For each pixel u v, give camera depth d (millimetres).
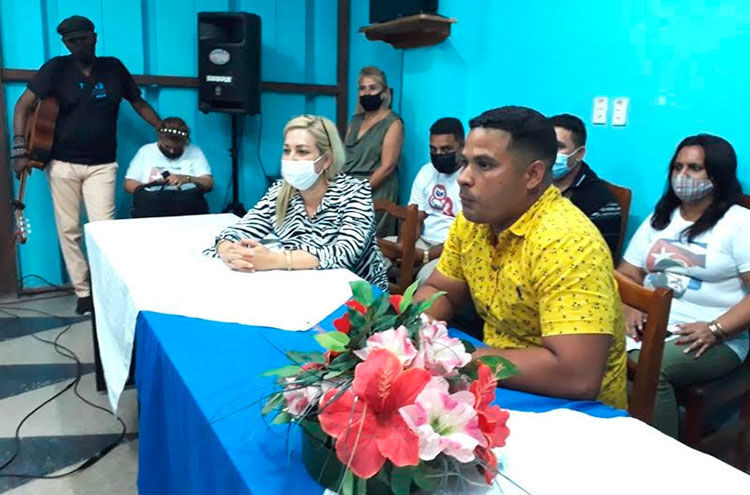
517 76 3137
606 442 915
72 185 3559
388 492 749
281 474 835
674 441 922
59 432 2277
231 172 4336
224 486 896
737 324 1887
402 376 736
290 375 828
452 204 3158
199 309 1491
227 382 1114
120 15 3826
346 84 4539
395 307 862
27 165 3426
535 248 1222
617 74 2625
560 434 938
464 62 3477
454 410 729
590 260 1154
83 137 3531
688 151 2006
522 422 977
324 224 2072
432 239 3252
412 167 3977
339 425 723
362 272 2104
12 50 3596
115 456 2137
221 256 1960
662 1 2416
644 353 1322
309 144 2004
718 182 1990
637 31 2523
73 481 1990
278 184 2254
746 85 2172
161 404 1330
